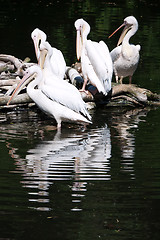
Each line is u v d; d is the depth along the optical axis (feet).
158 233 24.62
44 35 56.75
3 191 28.63
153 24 89.61
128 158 34.47
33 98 43.57
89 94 49.70
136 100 50.80
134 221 25.63
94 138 39.17
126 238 24.17
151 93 51.55
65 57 65.51
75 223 25.40
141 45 75.36
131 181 30.42
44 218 25.67
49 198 27.91
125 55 52.90
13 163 33.14
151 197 28.17
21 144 37.17
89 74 48.42
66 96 43.21
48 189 29.04
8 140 38.06
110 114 47.21
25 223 25.26
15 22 87.61
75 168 32.42
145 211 26.63
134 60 53.16
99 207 26.94
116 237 24.25
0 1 108.58
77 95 43.80
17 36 77.05
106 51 49.24
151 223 25.44
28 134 39.99
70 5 107.24
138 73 61.57
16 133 40.11
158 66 64.59
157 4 112.16
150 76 60.18
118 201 27.71
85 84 49.62
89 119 43.75
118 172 31.86
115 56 53.93
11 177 30.73
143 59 67.87
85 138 39.14
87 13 98.17
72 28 84.02
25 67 53.16
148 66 64.54
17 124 43.14
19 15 94.43
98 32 83.15
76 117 42.93
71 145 37.24
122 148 36.60
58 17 93.35
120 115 46.80
